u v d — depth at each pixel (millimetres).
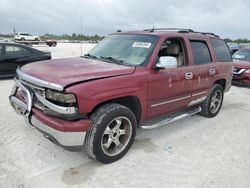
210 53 5508
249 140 4688
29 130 4574
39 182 3137
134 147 4164
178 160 3820
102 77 3396
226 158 3951
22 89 3666
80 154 3848
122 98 3684
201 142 4504
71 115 3137
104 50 4695
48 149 3934
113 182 3221
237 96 8391
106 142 3562
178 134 4812
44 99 3273
